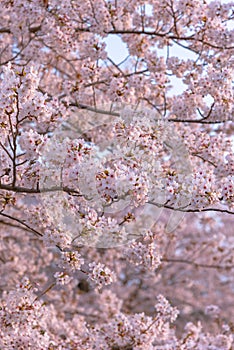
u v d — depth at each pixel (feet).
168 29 24.53
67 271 17.37
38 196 17.65
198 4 22.30
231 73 20.44
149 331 20.52
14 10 21.94
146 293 44.47
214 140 21.72
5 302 19.04
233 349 24.77
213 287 45.93
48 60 26.99
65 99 20.15
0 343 17.98
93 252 32.65
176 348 21.61
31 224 17.26
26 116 14.67
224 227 43.04
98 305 38.93
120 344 20.51
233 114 21.12
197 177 15.19
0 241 30.30
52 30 22.52
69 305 33.27
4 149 14.60
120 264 37.55
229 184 15.14
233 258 38.78
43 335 18.74
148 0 24.07
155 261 18.10
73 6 22.86
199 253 41.47
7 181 16.62
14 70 14.48
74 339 21.98
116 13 23.43
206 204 14.94
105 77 24.58
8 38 27.48
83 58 25.53
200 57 23.21
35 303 17.95
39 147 14.65
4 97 13.99
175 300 44.27
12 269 30.60
